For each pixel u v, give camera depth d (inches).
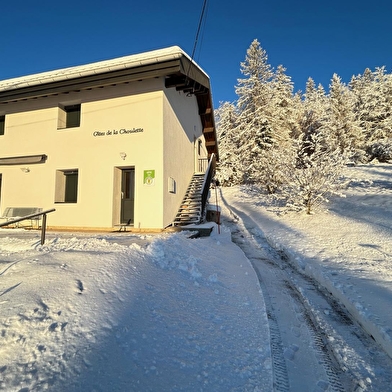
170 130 405.4
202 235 346.9
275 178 660.7
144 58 342.6
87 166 393.4
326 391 87.9
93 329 94.0
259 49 1072.2
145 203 366.3
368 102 1362.0
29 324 90.0
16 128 433.4
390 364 102.5
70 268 134.3
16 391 66.4
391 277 181.9
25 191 417.1
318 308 149.9
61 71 420.8
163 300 129.9
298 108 1438.2
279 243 309.3
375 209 384.5
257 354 102.0
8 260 154.4
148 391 75.4
